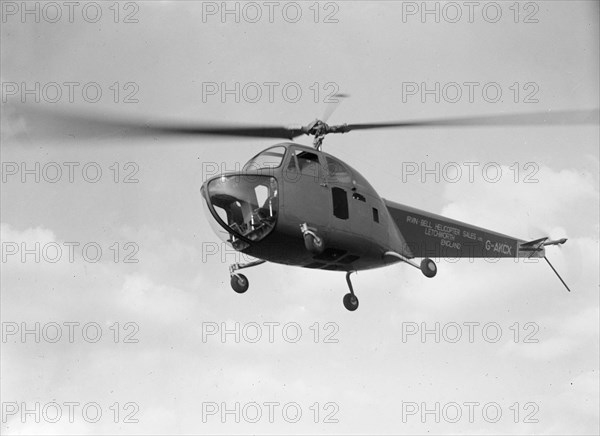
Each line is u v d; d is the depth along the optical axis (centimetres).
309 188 1397
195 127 1262
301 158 1415
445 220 1714
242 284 1512
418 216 1659
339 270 1529
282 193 1362
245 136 1354
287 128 1441
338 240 1422
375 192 1530
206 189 1366
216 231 1385
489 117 1435
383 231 1516
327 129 1484
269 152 1417
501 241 1833
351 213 1447
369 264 1528
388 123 1477
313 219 1383
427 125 1460
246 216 1359
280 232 1360
